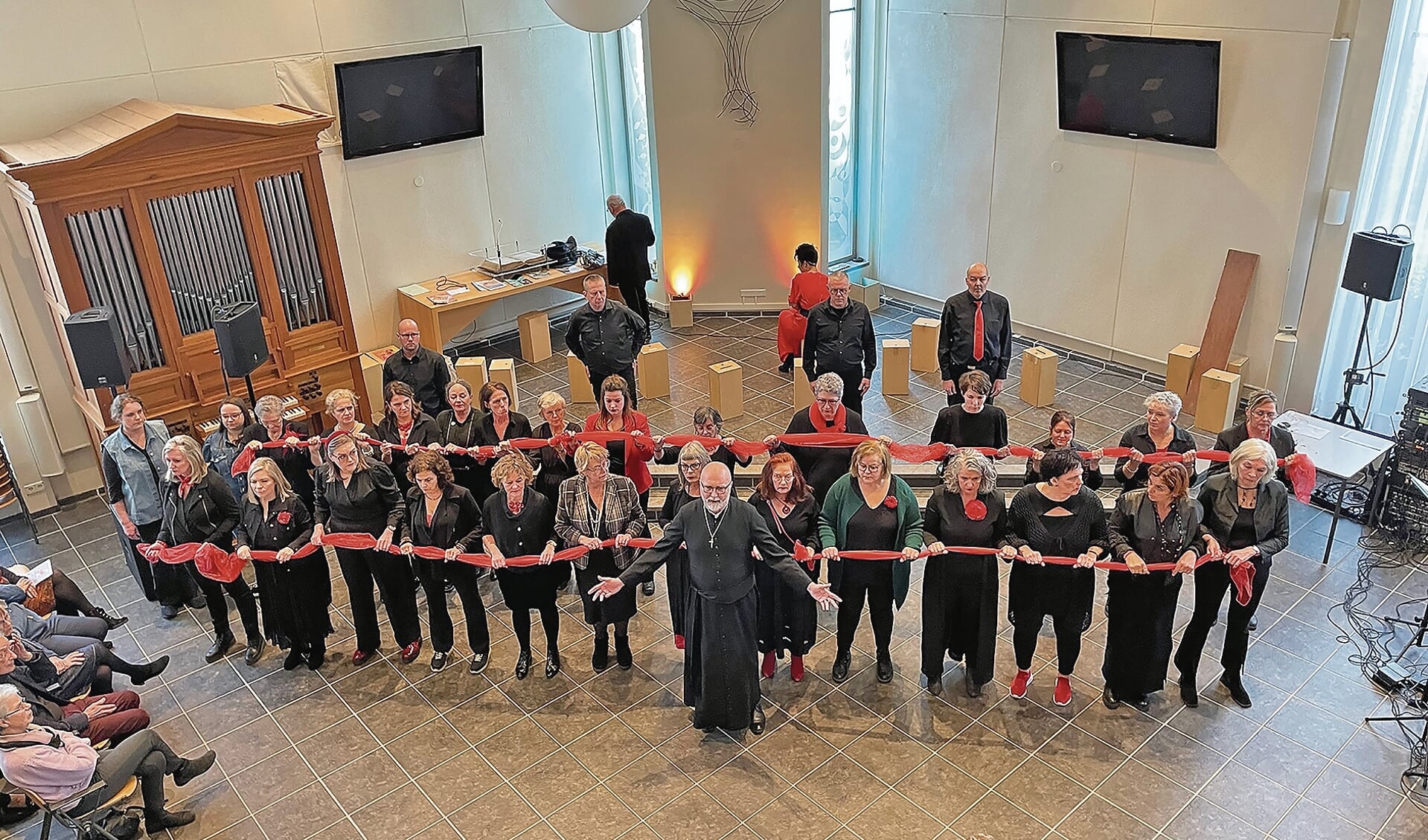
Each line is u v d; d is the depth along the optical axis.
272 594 6.12
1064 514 5.29
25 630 5.71
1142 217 9.09
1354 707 5.73
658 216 11.01
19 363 7.94
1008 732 5.63
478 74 9.80
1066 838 4.99
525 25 10.13
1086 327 9.90
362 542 5.91
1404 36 7.40
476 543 5.90
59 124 7.75
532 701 6.05
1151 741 5.54
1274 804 5.14
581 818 5.22
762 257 11.14
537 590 5.91
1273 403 5.68
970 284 7.76
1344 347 8.38
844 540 5.56
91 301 7.38
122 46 7.92
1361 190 7.85
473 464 6.74
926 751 5.54
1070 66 8.97
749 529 5.18
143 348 7.71
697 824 5.15
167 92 8.21
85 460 8.45
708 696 5.48
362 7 9.08
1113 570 5.46
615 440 6.54
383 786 5.50
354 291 9.84
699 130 10.52
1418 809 5.08
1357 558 7.03
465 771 5.56
